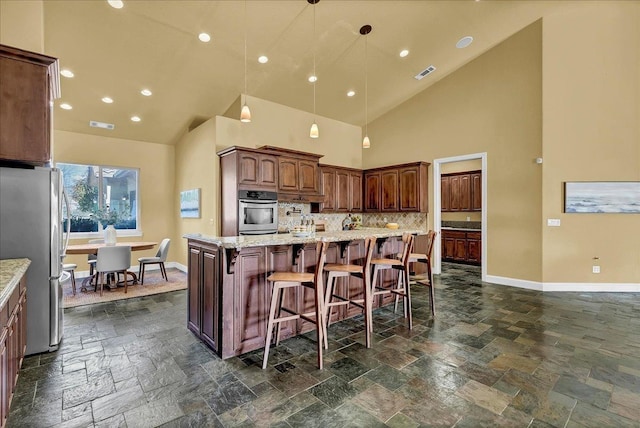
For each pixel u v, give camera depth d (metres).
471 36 4.81
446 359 2.48
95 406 1.90
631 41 4.50
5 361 1.69
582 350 2.64
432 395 1.99
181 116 5.66
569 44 4.63
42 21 2.79
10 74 2.24
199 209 5.64
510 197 5.05
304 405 1.89
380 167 6.65
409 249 3.26
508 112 5.07
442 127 5.94
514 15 4.54
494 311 3.72
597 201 4.59
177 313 3.68
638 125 4.50
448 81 5.85
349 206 6.66
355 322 3.35
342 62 4.94
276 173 5.14
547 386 2.10
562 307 3.86
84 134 5.82
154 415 1.81
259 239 2.71
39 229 2.57
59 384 2.14
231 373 2.28
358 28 4.23
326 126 6.73
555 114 4.67
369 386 2.10
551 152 4.68
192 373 2.28
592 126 4.60
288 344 2.79
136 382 2.16
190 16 3.59
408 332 3.06
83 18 3.39
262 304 2.74
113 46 3.84
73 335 3.01
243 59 4.45
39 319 2.59
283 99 5.73
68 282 5.29
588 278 4.65
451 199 7.71
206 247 2.75
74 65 4.04
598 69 4.58
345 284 3.46
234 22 3.78
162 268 5.38
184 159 6.35
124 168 6.29
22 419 1.78
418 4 3.96
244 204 4.71
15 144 2.26
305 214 6.08
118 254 4.48
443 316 3.55
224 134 5.16
